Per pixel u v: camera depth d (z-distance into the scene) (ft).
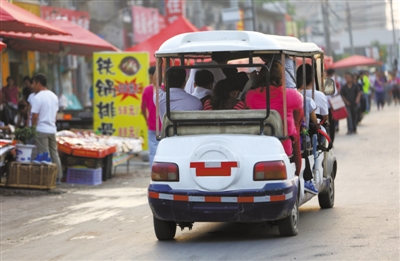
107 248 35.47
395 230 36.19
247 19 162.61
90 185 63.16
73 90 133.80
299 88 41.93
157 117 35.63
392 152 77.61
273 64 35.35
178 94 36.58
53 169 57.47
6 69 96.89
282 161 33.06
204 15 220.64
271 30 292.61
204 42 34.60
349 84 105.70
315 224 39.06
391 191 50.83
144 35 153.07
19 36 74.64
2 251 36.68
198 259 31.55
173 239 36.86
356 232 36.11
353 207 44.60
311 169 39.96
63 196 55.67
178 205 33.37
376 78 175.32
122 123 83.30
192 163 33.17
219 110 34.42
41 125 59.57
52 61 107.55
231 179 32.68
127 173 73.26
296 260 30.37
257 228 38.83
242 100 37.45
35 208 50.01
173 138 34.32
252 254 31.94
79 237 39.22
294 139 35.73
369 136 99.91
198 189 33.17
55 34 69.87
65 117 87.66
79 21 124.77
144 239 37.35
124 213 46.80
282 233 35.45
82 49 91.09
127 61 83.05
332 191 45.32
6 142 54.85
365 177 59.26
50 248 36.63
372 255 30.71
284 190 32.81
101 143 68.18
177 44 34.45
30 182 56.80
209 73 38.47
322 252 31.65
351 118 105.70
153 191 33.96
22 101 72.84
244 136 33.42
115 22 148.46
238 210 32.76
